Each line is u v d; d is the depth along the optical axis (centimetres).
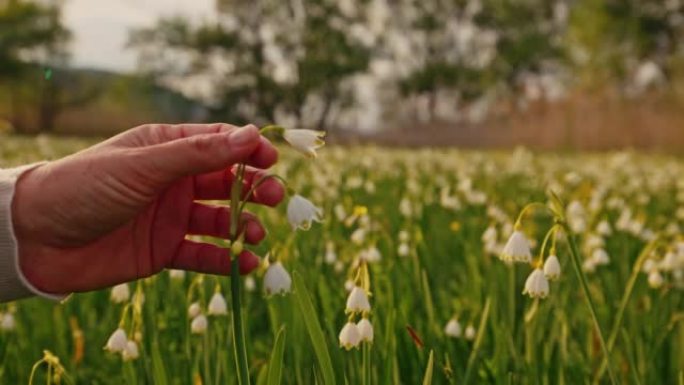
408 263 117
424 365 83
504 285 107
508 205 183
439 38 1712
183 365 93
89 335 111
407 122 1520
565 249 125
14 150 427
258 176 66
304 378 85
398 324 85
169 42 1588
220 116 1631
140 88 1591
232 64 1612
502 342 83
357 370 75
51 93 1594
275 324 87
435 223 174
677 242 105
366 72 1609
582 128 1185
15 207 58
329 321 80
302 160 392
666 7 1494
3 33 1569
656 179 316
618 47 1552
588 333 95
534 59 1650
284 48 1633
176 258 69
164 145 57
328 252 120
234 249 55
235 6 1605
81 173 58
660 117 1105
